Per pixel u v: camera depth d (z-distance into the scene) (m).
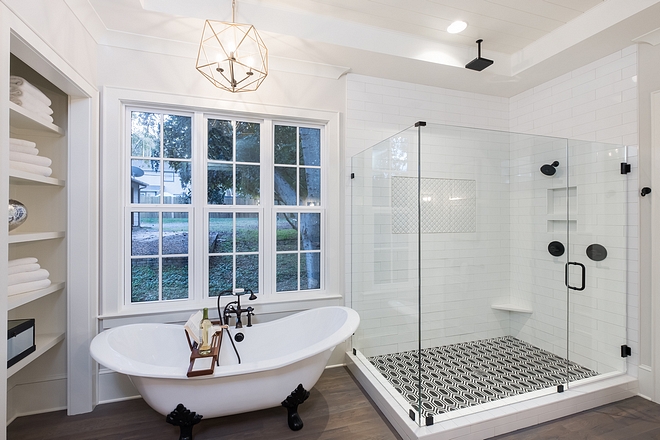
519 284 2.68
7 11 1.37
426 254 2.41
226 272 2.71
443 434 1.83
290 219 2.90
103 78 2.32
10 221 1.76
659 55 2.34
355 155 2.97
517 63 3.01
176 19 2.18
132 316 2.37
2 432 1.37
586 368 2.56
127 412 2.20
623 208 2.54
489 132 2.55
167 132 2.57
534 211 2.64
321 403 2.32
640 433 1.98
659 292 2.34
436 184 2.40
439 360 2.50
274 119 2.82
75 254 2.18
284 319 2.54
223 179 2.70
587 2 2.31
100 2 2.01
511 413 2.00
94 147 2.26
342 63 2.81
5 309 1.38
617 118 2.61
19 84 1.80
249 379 1.88
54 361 2.23
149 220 2.52
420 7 2.37
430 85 3.27
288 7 2.37
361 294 2.86
